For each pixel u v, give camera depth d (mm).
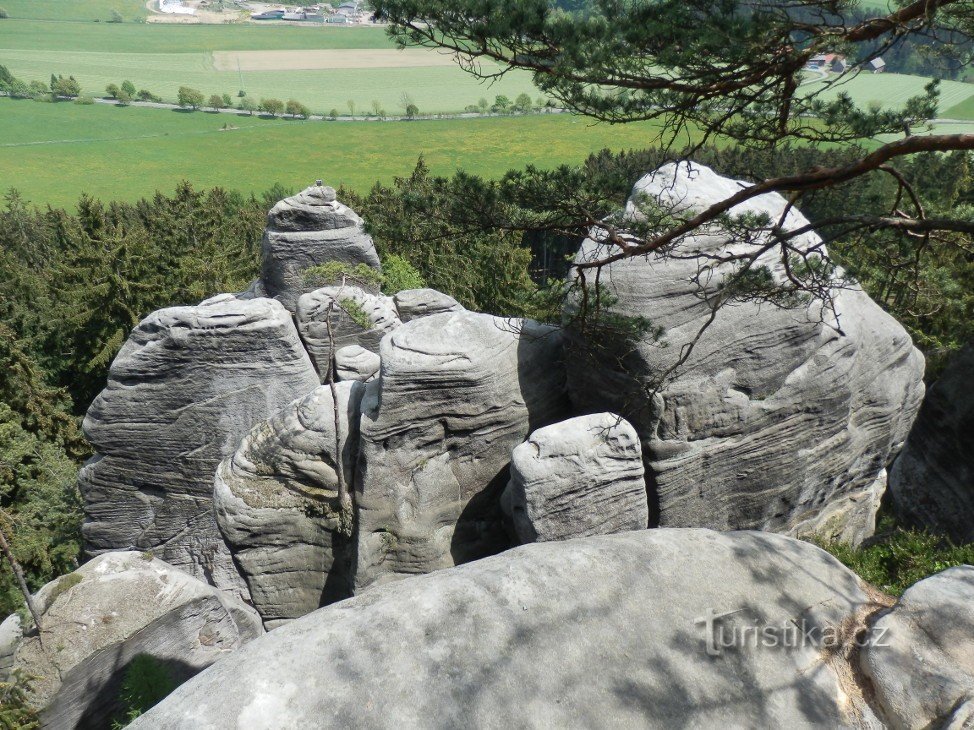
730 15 9070
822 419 17469
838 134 10172
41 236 76625
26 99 196250
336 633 6367
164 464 26547
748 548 7453
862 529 20156
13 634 17891
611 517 16125
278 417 19438
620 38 9305
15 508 31203
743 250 15195
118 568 19406
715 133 10500
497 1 9312
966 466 16516
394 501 17562
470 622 6453
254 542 18984
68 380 47781
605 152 73938
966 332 24734
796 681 6188
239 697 5750
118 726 17781
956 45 9727
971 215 9836
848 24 9344
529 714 5750
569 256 13312
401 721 5637
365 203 82188
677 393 15906
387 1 9555
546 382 17984
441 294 33656
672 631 6484
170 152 160875
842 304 17531
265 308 25781
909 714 5844
